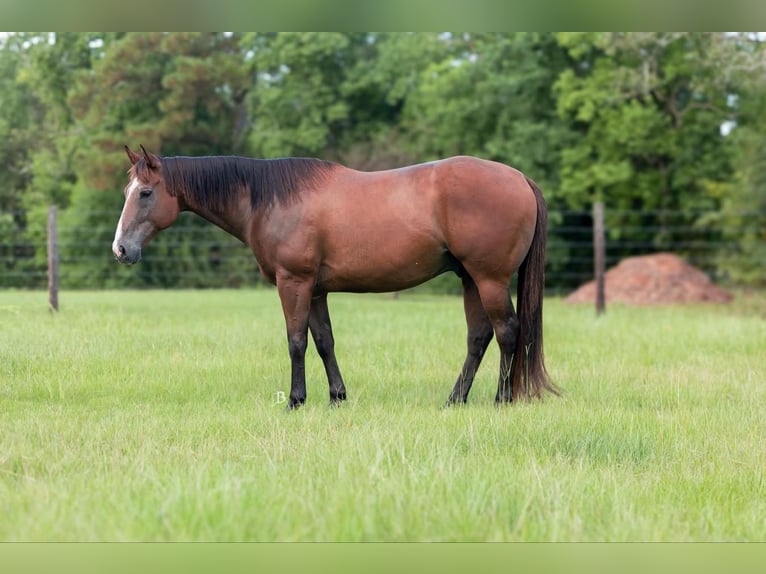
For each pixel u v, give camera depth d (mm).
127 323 13023
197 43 34312
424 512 4723
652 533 4734
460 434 6672
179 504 4730
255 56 36875
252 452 6332
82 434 6836
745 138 29984
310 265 8141
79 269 36094
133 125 34000
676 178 32125
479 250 7992
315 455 6086
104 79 33844
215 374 9469
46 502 4879
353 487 5102
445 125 34688
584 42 30859
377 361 10508
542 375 8328
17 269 36594
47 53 35531
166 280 35750
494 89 33438
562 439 6695
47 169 37000
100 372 9383
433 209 8008
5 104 37500
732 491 5566
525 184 8211
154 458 6035
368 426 6926
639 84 29453
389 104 39125
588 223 34375
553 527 4676
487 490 5098
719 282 32781
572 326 14672
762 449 6562
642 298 24531
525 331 8273
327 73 36750
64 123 37500
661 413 7820
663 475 5906
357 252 8086
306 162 8266
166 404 8219
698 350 11852
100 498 4961
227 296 21688
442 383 9453
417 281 8297
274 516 4684
